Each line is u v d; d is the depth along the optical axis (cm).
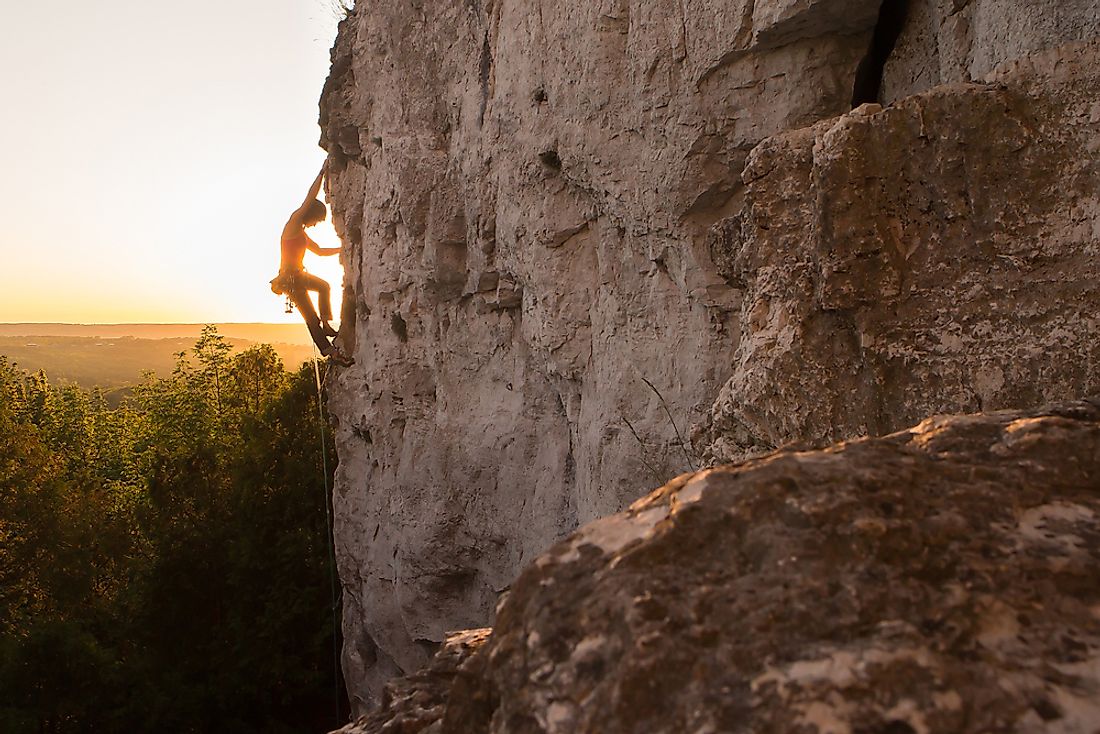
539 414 714
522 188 604
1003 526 108
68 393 3189
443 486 816
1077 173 210
